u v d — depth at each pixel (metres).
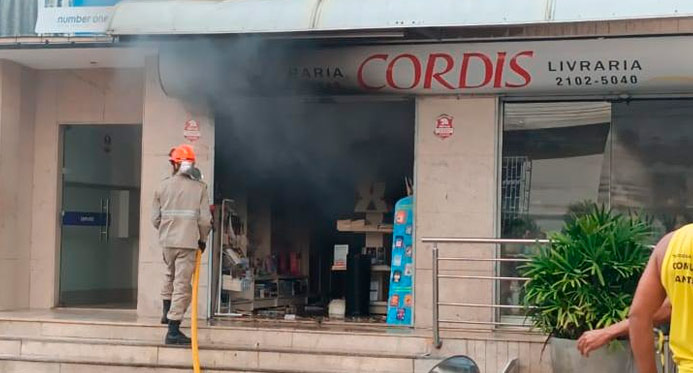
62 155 10.95
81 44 9.45
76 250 11.09
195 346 7.94
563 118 8.97
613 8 7.43
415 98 9.15
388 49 8.76
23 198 10.68
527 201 9.02
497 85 8.71
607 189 8.87
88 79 10.81
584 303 6.22
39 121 10.88
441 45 8.60
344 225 10.59
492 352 7.84
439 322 8.44
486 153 8.95
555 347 6.41
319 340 8.34
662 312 3.33
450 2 7.88
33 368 8.35
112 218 11.44
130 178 11.42
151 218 8.84
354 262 10.23
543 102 9.00
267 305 10.66
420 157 9.09
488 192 8.93
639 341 3.04
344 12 8.04
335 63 8.91
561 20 7.52
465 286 8.92
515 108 9.05
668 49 8.05
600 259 6.21
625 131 8.87
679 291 2.92
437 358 7.80
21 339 8.66
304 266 11.59
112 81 10.77
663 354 5.12
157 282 9.53
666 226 8.75
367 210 10.67
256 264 10.66
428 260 9.02
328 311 10.42
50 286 10.72
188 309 9.40
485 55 8.52
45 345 8.59
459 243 8.12
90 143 11.28
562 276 6.30
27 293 10.74
